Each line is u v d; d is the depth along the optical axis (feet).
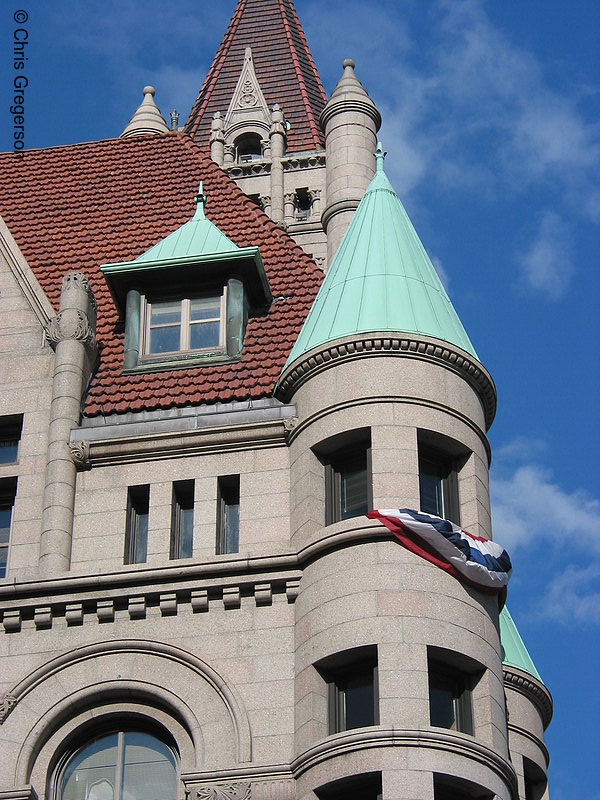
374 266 138.41
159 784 120.37
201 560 125.39
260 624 123.34
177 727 121.08
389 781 111.75
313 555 123.54
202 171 171.12
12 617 125.90
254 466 131.44
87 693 122.31
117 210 165.78
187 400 135.95
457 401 130.62
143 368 141.08
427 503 128.26
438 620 118.93
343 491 128.26
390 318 132.36
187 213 163.94
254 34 250.37
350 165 199.21
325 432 128.36
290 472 130.62
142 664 123.03
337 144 201.87
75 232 162.40
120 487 132.46
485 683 119.75
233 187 167.12
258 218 160.86
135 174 172.55
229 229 160.04
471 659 119.03
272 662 121.60
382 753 112.88
